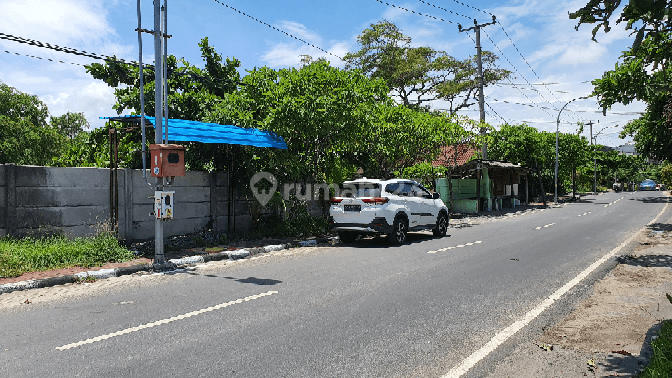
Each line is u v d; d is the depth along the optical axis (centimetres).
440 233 1423
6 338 473
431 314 559
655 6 279
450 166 2409
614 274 801
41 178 911
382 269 855
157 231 877
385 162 1897
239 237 1258
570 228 1609
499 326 514
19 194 882
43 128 3725
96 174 997
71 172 955
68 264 829
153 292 682
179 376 378
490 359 419
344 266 892
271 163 1261
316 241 1272
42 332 492
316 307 591
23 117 4059
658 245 1138
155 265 860
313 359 417
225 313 563
